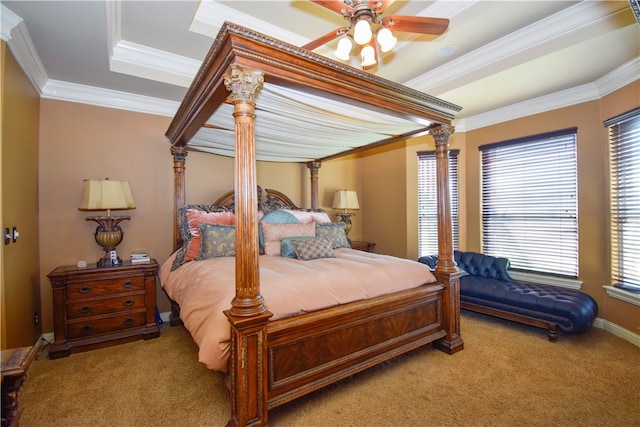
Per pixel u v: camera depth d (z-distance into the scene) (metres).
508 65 2.87
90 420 1.83
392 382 2.20
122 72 2.91
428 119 2.55
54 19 2.11
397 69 3.38
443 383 2.18
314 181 4.57
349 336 2.10
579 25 2.39
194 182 3.82
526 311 3.03
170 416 1.86
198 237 3.02
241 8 2.60
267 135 2.96
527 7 2.35
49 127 3.04
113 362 2.54
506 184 4.14
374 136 3.08
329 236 3.56
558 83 3.26
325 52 3.23
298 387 1.84
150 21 2.52
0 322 2.01
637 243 2.87
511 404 1.95
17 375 0.96
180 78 3.19
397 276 2.51
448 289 2.67
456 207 4.62
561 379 2.23
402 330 2.43
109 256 3.09
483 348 2.74
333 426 1.76
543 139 3.75
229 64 1.63
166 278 3.04
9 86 2.20
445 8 2.51
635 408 1.90
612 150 3.14
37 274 2.89
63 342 2.67
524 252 3.96
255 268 1.65
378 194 5.18
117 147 3.38
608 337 2.98
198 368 2.44
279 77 1.71
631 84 2.88
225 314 1.63
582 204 3.42
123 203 3.04
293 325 1.80
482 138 4.39
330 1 1.76
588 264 3.37
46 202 3.02
